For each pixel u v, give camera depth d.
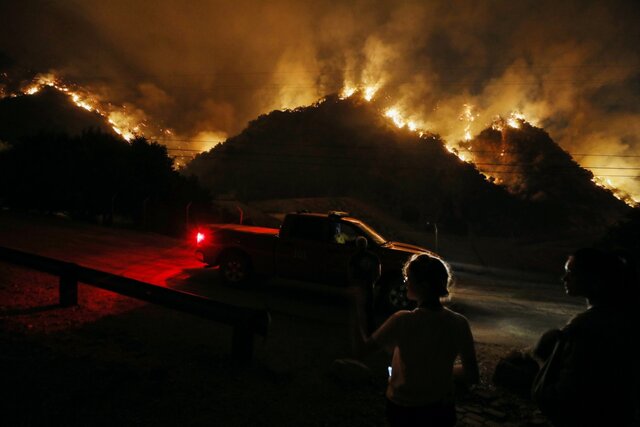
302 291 11.04
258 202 78.88
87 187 30.44
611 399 2.26
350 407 4.94
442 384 2.62
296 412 4.69
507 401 5.41
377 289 9.80
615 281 2.40
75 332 6.51
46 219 23.23
